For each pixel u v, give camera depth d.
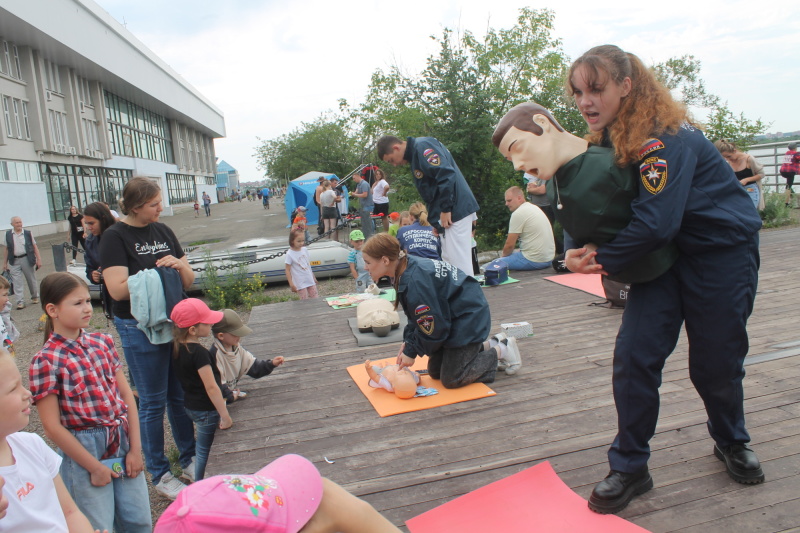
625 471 2.14
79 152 29.34
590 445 2.68
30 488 1.68
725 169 1.99
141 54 36.38
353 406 3.44
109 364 2.56
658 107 1.88
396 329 4.98
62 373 2.37
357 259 8.45
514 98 13.35
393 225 8.53
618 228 1.96
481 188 12.09
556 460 2.57
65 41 25.36
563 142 2.01
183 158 53.44
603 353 3.98
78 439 2.41
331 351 4.62
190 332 3.20
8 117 23.48
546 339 4.43
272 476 1.36
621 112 1.92
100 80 32.66
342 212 17.20
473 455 2.70
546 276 7.00
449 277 3.40
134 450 2.60
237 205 54.00
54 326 2.43
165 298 3.16
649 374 2.10
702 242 1.97
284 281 10.67
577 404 3.16
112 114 36.25
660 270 2.01
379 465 2.70
